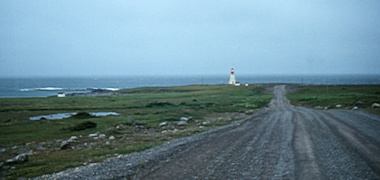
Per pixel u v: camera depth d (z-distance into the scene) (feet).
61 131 104.06
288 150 57.00
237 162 49.03
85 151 69.26
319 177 39.19
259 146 62.08
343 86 396.98
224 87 427.33
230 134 81.05
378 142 63.05
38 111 180.86
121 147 72.08
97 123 120.88
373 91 303.89
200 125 111.45
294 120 110.93
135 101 240.12
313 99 240.32
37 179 46.16
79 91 521.24
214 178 40.45
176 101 231.50
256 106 198.49
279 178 39.42
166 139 81.25
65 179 43.98
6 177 48.39
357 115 123.95
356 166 43.86
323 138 69.41
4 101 246.27
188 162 50.37
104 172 46.52
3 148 79.00
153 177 42.04
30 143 85.35
